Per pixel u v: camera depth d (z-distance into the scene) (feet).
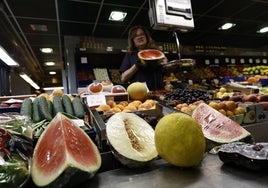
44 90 35.55
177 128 1.62
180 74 13.21
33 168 1.46
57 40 14.53
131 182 1.54
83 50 10.91
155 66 5.37
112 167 1.86
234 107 3.03
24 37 13.60
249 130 2.92
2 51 11.50
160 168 1.76
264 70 11.72
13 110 3.20
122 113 2.21
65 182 1.35
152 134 2.04
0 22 9.99
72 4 9.53
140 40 6.09
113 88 4.33
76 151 1.53
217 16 11.86
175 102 3.60
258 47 19.66
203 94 4.11
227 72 14.61
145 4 9.82
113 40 14.42
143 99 4.22
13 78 23.27
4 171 1.30
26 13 10.15
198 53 14.39
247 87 5.06
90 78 11.38
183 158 1.60
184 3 5.51
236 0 10.18
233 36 15.64
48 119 2.51
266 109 3.26
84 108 3.39
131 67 5.71
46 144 1.62
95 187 1.49
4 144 1.46
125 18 11.23
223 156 1.71
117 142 1.79
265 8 11.20
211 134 2.24
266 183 1.39
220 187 1.37
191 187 1.39
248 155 1.55
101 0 9.34
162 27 5.37
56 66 24.29
